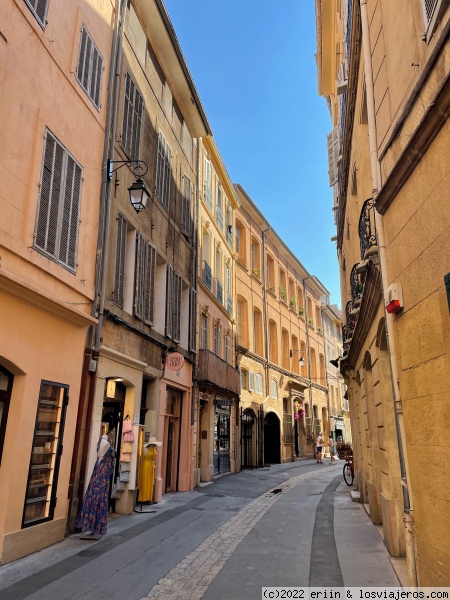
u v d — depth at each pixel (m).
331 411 39.09
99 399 9.16
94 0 9.92
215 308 19.88
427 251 4.54
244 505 11.86
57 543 7.45
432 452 4.46
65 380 8.03
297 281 35.22
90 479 8.07
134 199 10.01
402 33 5.32
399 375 5.50
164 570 6.23
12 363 6.74
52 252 7.84
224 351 20.95
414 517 4.96
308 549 7.23
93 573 6.04
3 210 6.66
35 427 7.14
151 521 9.41
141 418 12.23
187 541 7.83
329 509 11.11
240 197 25.41
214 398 18.42
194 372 15.91
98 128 9.79
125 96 11.32
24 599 5.10
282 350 30.28
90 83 9.53
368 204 6.95
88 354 8.78
